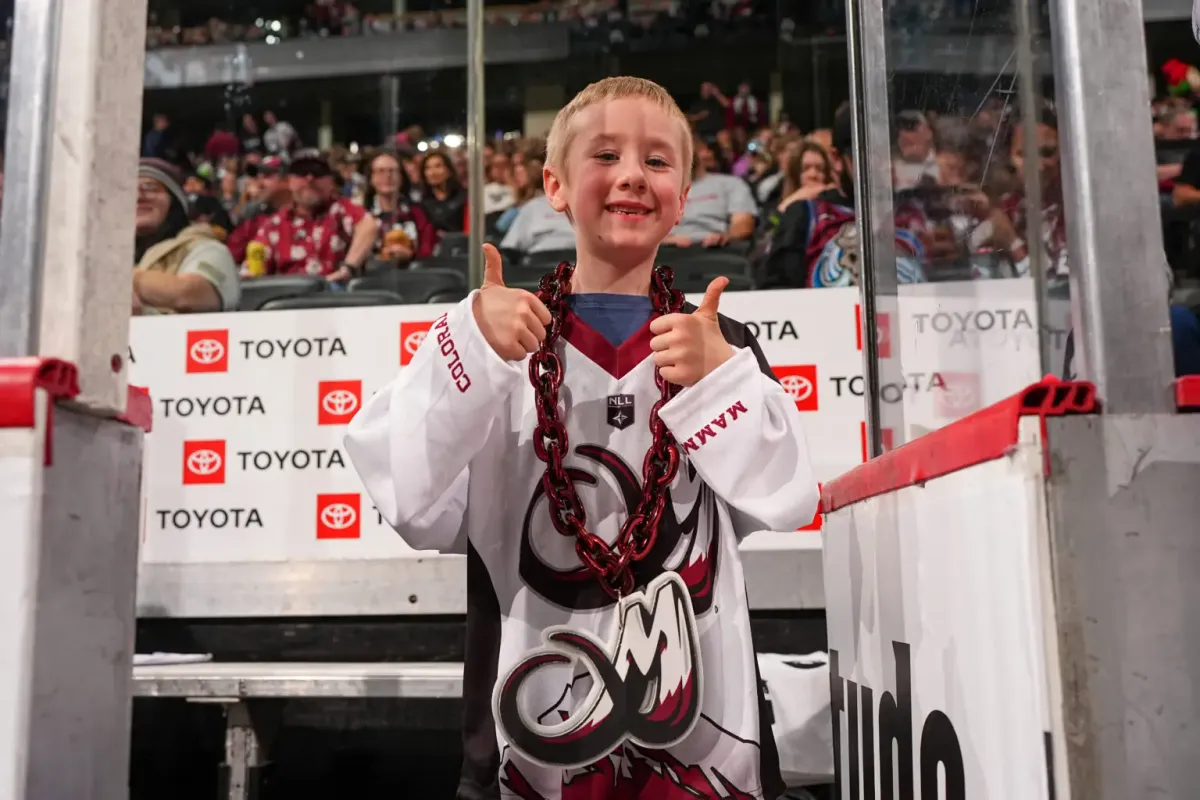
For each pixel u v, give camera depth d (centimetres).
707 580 78
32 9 56
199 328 182
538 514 78
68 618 53
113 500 59
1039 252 71
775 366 174
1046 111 68
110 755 59
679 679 72
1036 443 46
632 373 80
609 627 76
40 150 55
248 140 367
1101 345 47
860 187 107
